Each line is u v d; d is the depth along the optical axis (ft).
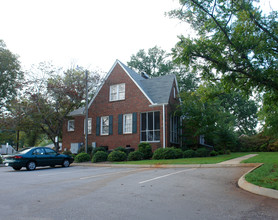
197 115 68.85
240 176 32.58
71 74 83.05
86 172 42.14
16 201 21.06
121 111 77.00
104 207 18.84
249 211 17.97
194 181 29.91
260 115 40.57
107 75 82.28
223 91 35.58
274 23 28.43
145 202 20.35
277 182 25.71
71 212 17.57
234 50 28.86
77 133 86.74
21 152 50.96
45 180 33.37
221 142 76.13
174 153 60.85
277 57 28.89
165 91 75.15
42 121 81.41
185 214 17.10
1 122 78.13
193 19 33.32
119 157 60.54
